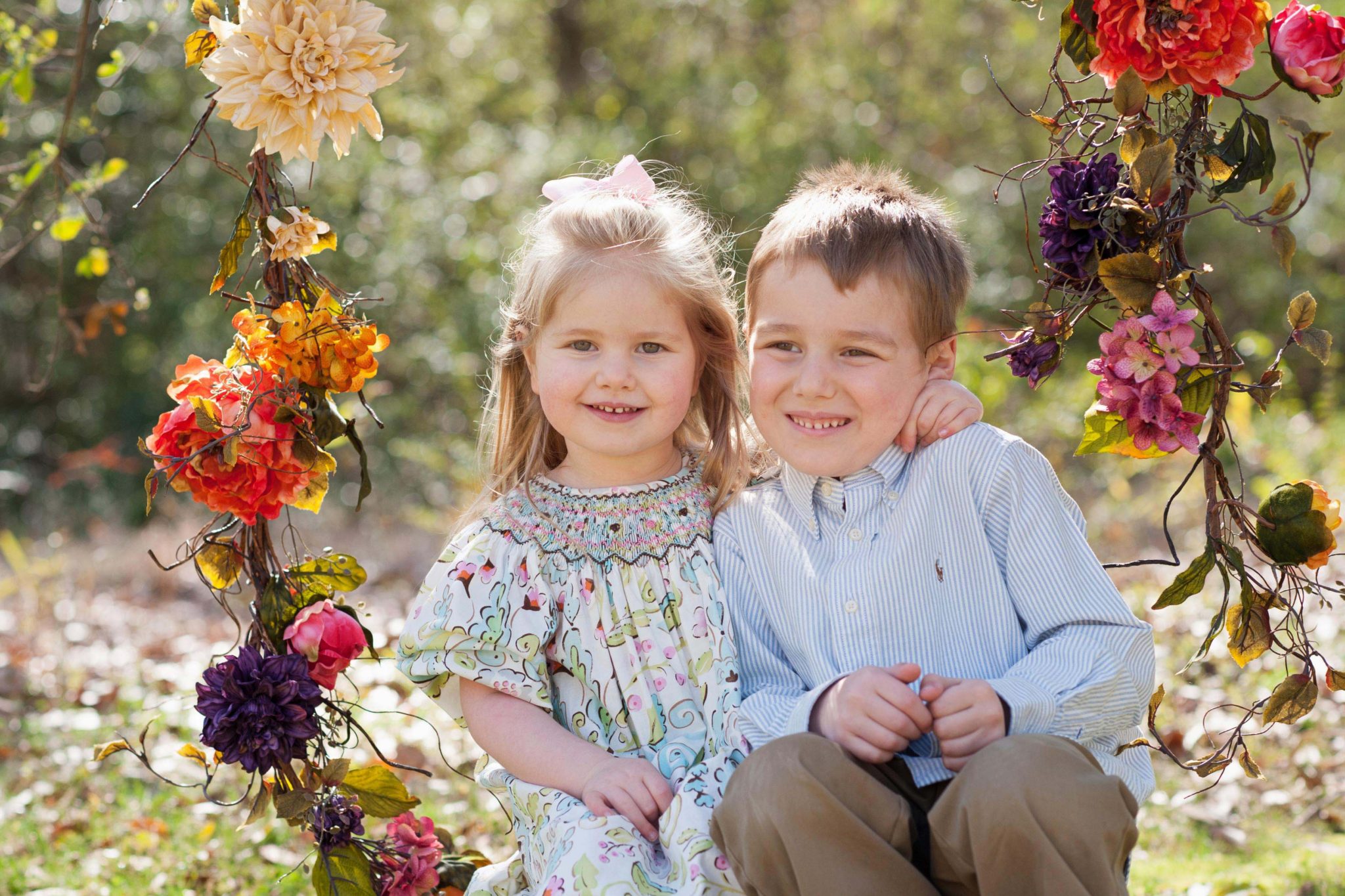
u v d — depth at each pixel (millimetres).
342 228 8508
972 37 10539
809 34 11125
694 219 2008
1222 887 2279
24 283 9531
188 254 9031
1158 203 1619
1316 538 1652
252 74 1716
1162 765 3049
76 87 2688
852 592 1793
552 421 1904
